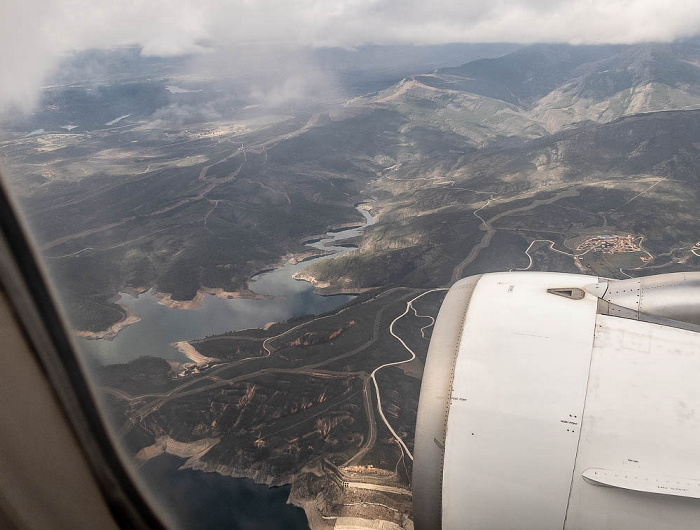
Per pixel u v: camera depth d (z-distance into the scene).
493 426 13.06
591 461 12.32
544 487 12.46
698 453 11.93
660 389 12.74
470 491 13.00
